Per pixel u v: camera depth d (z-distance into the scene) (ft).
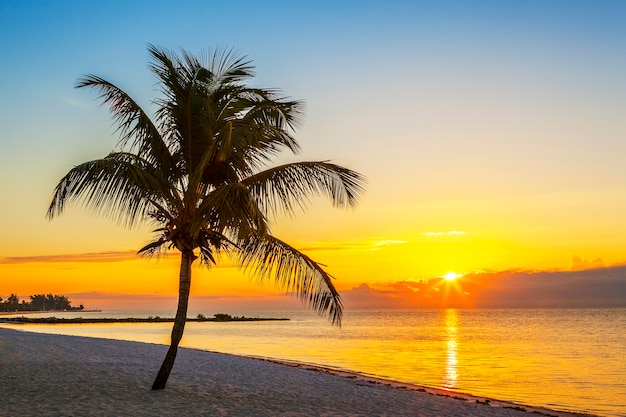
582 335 249.96
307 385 60.59
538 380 92.22
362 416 42.60
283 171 44.24
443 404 53.21
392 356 132.26
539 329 321.52
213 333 244.63
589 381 91.50
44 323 372.99
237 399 46.50
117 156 44.16
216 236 44.27
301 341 187.01
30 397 41.45
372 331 285.84
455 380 89.97
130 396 43.24
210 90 44.75
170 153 45.73
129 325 340.59
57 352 84.64
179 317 46.57
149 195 42.70
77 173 39.17
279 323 426.10
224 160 42.16
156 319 430.20
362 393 56.85
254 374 67.92
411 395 58.03
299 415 40.73
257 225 37.09
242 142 41.88
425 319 576.20
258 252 43.98
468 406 53.21
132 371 62.03
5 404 38.32
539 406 65.26
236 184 39.34
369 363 114.32
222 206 39.78
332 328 317.83
